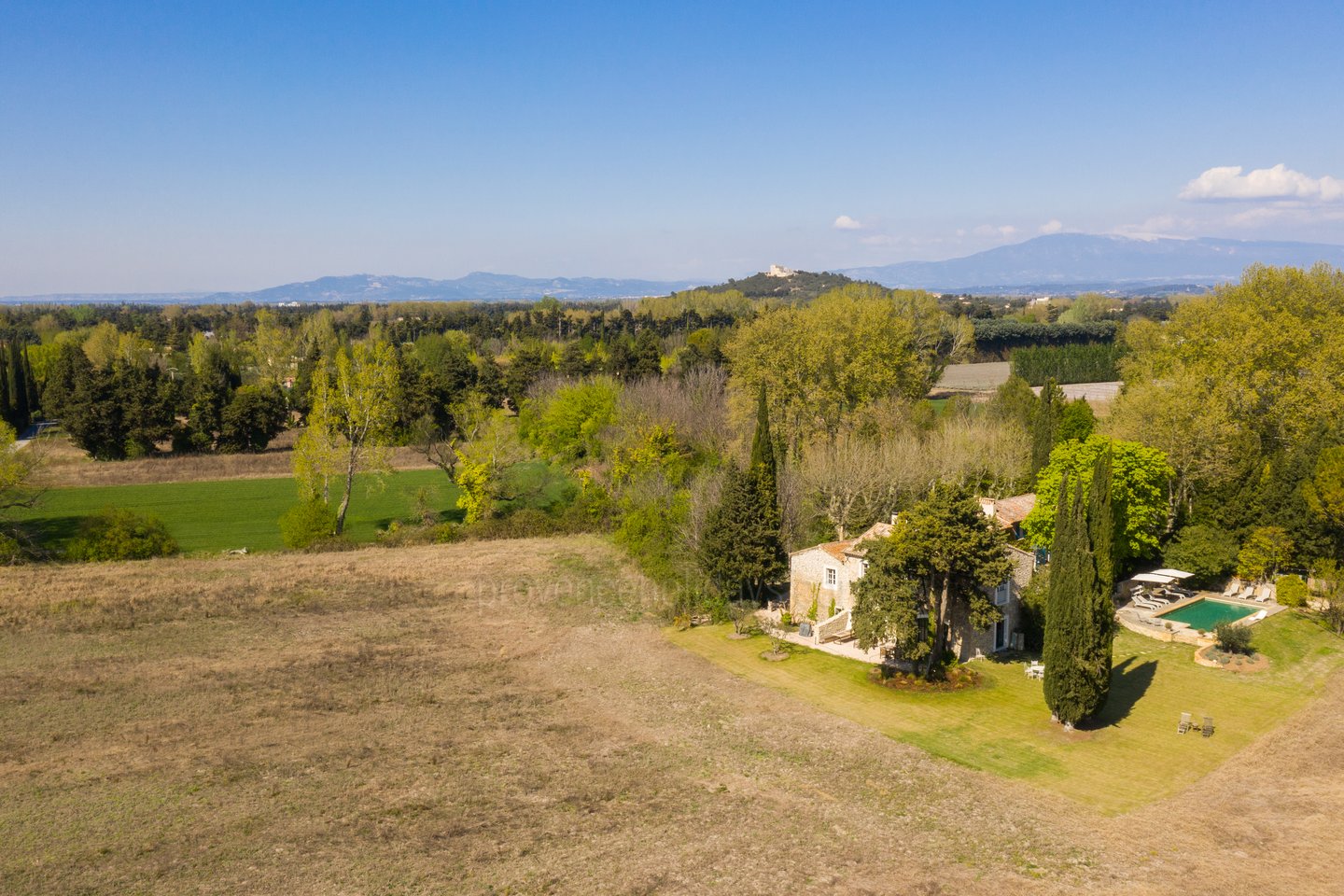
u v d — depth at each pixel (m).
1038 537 58.78
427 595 64.38
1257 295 79.06
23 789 35.44
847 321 90.12
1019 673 48.22
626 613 60.44
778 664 50.25
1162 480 63.91
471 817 33.47
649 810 33.94
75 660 50.00
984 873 29.16
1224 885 28.05
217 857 30.56
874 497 70.56
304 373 140.75
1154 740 39.28
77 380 119.75
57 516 89.75
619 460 88.81
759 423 66.31
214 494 102.31
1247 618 54.66
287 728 41.69
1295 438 66.56
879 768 37.19
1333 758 37.03
